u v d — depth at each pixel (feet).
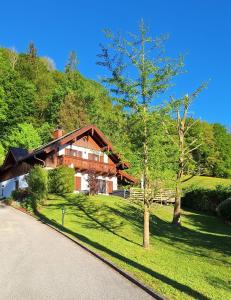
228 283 51.52
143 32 72.02
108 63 72.95
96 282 44.09
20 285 41.78
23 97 247.29
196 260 66.85
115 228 92.73
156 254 67.51
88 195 137.28
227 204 139.13
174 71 71.87
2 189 184.65
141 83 72.13
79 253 61.00
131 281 45.29
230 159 294.66
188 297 39.52
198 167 117.70
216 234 110.93
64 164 152.15
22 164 163.43
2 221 93.71
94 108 267.59
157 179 73.36
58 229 84.53
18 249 62.23
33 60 339.57
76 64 389.19
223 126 307.99
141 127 71.77
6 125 231.91
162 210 141.18
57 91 282.97
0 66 245.65
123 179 180.75
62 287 41.52
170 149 73.82
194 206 169.17
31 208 113.50
